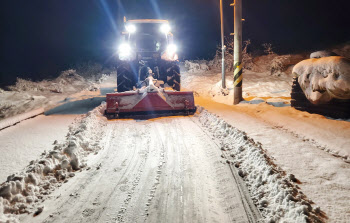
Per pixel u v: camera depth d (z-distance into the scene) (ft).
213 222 9.36
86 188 11.78
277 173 11.68
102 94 38.19
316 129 19.43
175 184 12.00
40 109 26.40
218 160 14.38
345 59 21.30
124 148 16.60
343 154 14.98
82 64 56.24
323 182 11.48
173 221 9.42
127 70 30.86
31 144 17.21
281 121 22.25
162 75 32.45
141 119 23.84
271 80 41.88
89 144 16.67
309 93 22.95
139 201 10.69
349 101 21.22
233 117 23.93
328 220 8.89
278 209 9.60
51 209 10.21
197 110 26.86
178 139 18.07
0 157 14.99
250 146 14.83
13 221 9.18
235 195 11.00
